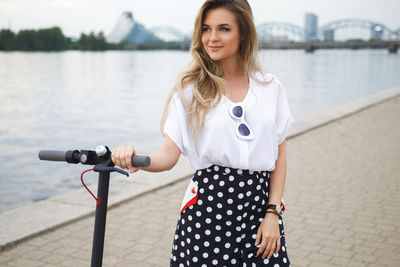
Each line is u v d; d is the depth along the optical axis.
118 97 27.78
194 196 1.85
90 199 4.68
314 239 3.86
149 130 15.34
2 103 24.02
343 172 6.02
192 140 1.83
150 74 54.47
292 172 6.04
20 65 74.19
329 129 9.31
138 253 3.60
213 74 1.85
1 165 9.66
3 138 13.75
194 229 1.84
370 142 7.98
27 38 166.62
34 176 8.57
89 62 91.00
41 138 13.87
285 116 1.94
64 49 180.62
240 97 1.89
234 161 1.80
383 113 11.44
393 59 106.88
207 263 1.83
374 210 4.55
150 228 4.08
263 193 1.87
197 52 1.86
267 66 71.75
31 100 25.67
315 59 110.56
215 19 1.82
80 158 1.63
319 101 25.02
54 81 41.62
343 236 3.92
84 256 3.53
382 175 5.86
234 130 1.80
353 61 94.69
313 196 5.01
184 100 1.79
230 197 1.81
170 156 1.78
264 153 1.84
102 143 13.17
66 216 4.20
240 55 1.92
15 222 4.05
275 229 1.85
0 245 3.59
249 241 1.85
